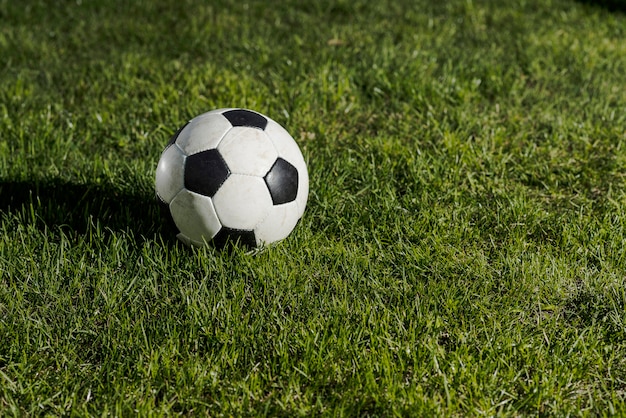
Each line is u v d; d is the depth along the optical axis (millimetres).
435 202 3908
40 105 5031
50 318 3068
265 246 3334
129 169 4098
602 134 4625
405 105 5000
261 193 3146
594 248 3502
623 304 3176
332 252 3477
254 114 3275
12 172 4102
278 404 2637
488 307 3176
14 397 2670
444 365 2803
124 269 3348
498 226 3715
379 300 3133
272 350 2908
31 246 3424
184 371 2750
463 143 4473
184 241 3352
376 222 3740
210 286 3264
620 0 7195
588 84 5406
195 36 6297
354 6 7047
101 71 5641
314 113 4934
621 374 2816
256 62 5742
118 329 2959
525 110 5031
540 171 4270
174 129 4668
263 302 3100
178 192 3174
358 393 2699
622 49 6043
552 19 6805
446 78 5301
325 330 2936
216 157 3117
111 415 2602
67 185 4020
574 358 2832
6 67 5699
